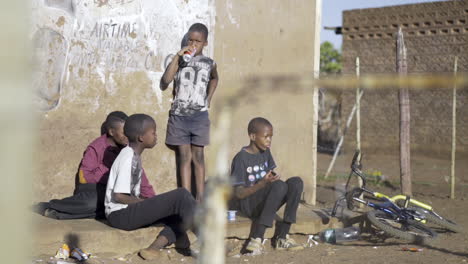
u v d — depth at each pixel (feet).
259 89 2.45
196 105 16.78
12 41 2.34
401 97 23.21
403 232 14.96
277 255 13.60
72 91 15.42
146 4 16.76
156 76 17.04
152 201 12.53
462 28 39.93
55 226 12.31
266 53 19.25
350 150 44.50
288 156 19.35
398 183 29.37
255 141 14.74
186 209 12.30
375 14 44.39
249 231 14.33
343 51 46.39
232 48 18.52
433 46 41.47
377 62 44.42
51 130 14.99
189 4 17.65
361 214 16.65
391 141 43.01
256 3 18.93
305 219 15.70
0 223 2.43
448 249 14.48
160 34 17.08
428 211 16.85
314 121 19.74
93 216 13.99
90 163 14.34
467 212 21.18
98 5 15.83
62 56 15.14
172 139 17.02
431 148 41.86
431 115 41.78
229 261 12.89
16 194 2.45
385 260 13.08
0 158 2.36
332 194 24.07
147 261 12.51
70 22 15.29
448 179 30.89
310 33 19.74
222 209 3.13
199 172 17.08
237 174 14.49
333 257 13.38
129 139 13.14
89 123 15.76
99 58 15.90
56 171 15.15
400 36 22.67
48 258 11.87
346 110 44.96
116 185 12.60
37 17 14.60
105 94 16.07
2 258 2.42
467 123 40.06
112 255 12.62
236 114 18.13
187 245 13.25
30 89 2.41
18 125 2.38
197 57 16.87
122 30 16.33
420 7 41.96
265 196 14.14
